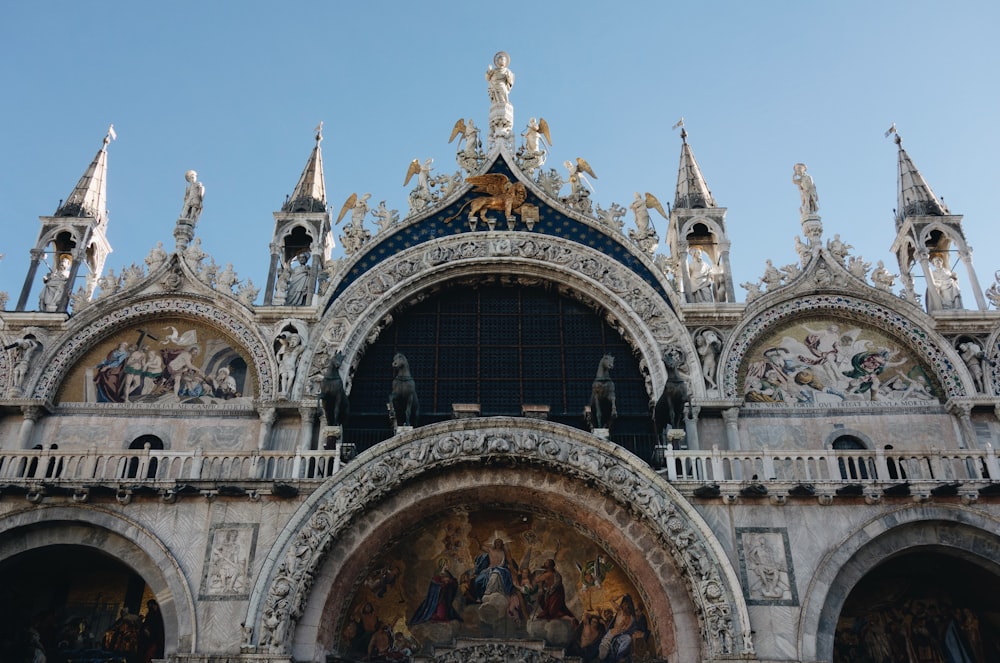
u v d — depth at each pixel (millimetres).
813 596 24078
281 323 31000
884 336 31438
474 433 26156
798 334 31594
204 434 29750
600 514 25828
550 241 32938
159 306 31609
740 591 23859
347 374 30562
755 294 31609
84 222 33312
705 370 30359
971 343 30406
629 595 26109
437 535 26984
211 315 31500
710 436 29656
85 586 26719
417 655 25547
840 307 31609
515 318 32719
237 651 23359
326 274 33062
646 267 32375
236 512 25109
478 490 26359
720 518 25141
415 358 31828
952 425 29688
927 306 32000
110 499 25250
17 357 30188
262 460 28266
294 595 23938
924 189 33719
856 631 26719
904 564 26609
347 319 31297
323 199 34719
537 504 26734
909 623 26797
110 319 31328
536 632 25859
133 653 25953
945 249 33375
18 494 25109
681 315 31156
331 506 24984
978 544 25016
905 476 27875
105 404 30203
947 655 26406
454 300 33031
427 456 25828
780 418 30016
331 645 24844
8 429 29594
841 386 30625
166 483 25125
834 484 25172
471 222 33438
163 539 24781
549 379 31453
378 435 30000
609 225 33281
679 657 24188
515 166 34500
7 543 24984
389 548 26359
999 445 29156
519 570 26625
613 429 30500
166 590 24375
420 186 34250
